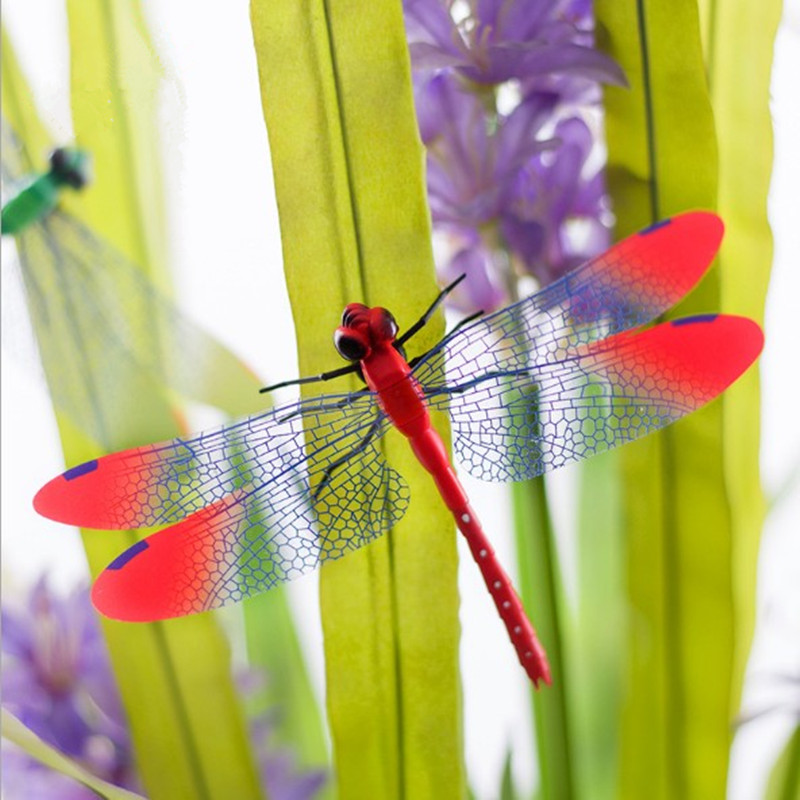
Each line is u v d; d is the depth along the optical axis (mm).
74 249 871
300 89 846
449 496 858
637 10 849
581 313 851
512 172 854
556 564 874
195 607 846
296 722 903
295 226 851
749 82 856
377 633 866
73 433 872
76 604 882
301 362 856
